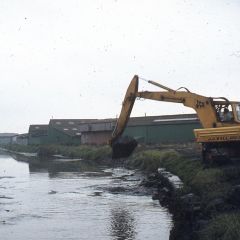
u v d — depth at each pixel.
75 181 30.42
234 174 17.45
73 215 17.83
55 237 14.33
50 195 23.89
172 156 31.47
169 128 54.50
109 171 37.28
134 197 21.95
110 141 26.03
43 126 108.00
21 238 14.30
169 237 13.49
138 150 44.50
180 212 15.12
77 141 80.50
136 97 25.64
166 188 20.98
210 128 21.67
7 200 22.33
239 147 20.89
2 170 42.62
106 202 20.75
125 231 14.77
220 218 11.22
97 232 14.81
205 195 15.09
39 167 45.75
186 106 23.81
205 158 21.62
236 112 22.23
